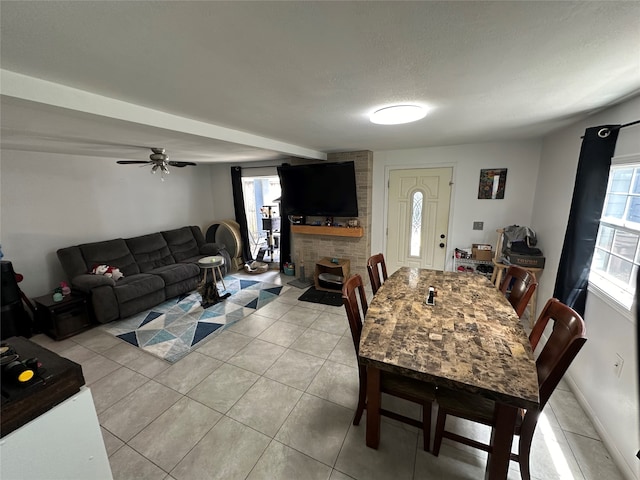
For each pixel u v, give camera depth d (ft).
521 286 6.89
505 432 4.08
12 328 9.68
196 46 3.20
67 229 12.24
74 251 11.73
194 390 7.19
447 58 3.67
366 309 6.57
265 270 17.13
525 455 4.42
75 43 3.05
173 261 15.44
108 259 12.71
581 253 6.50
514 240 10.23
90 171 12.87
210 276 13.33
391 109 5.74
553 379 3.86
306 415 6.31
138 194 14.98
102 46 3.14
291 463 5.23
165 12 2.52
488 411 4.50
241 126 7.39
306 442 5.64
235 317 11.24
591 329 6.32
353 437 5.72
